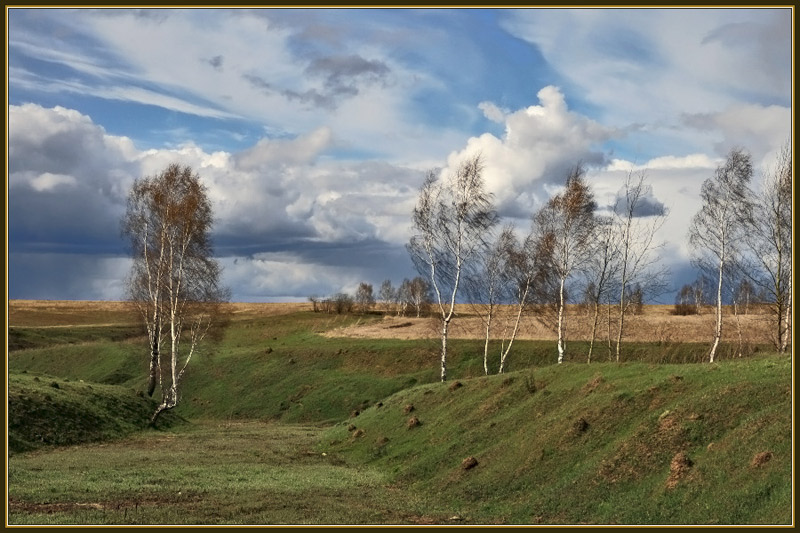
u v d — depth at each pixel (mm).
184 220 55250
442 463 31359
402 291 148500
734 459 21406
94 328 119875
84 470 32094
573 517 22562
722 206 46438
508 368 67438
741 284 55125
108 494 26641
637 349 64688
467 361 70125
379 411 43906
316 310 132375
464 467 29344
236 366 78812
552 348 69312
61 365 90938
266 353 81000
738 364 29219
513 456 28469
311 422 62594
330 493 28203
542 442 28016
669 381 28703
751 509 19047
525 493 25391
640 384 29641
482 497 26281
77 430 43438
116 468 33062
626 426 26672
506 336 77625
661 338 68875
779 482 19281
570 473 25250
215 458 37469
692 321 76500
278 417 65500
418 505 26375
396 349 75438
